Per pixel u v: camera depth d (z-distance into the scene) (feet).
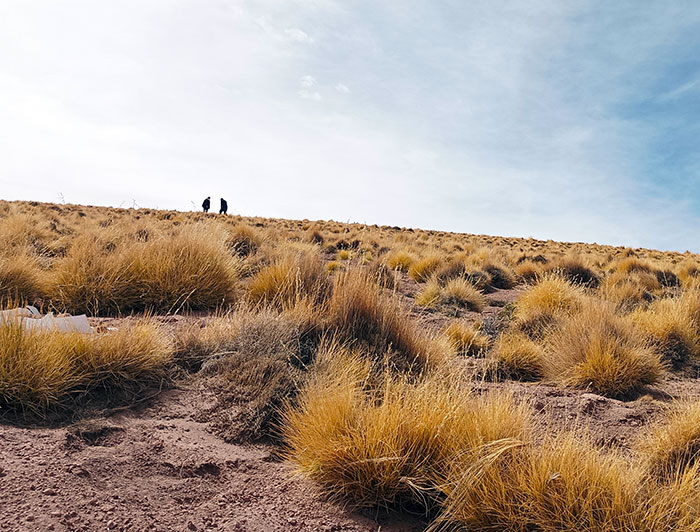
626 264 67.36
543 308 33.24
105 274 25.23
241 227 56.85
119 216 99.40
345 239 88.84
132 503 9.73
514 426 12.01
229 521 9.70
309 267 27.20
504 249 98.37
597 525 9.18
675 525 9.29
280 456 12.75
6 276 24.56
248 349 17.26
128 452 11.56
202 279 27.09
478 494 10.10
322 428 11.91
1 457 10.21
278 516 10.08
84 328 18.43
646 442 14.01
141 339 16.26
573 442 11.21
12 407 12.74
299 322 19.24
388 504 10.87
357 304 20.45
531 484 9.91
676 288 55.31
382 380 15.80
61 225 70.74
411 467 11.08
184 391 15.38
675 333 27.14
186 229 30.60
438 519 9.98
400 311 20.90
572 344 22.84
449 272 51.62
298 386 15.37
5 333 13.88
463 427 11.76
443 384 14.15
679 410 15.53
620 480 10.00
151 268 26.50
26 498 9.07
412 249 78.79
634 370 20.63
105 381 14.89
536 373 23.03
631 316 30.66
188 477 11.03
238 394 14.89
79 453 11.07
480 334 28.89
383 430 11.30
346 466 11.05
